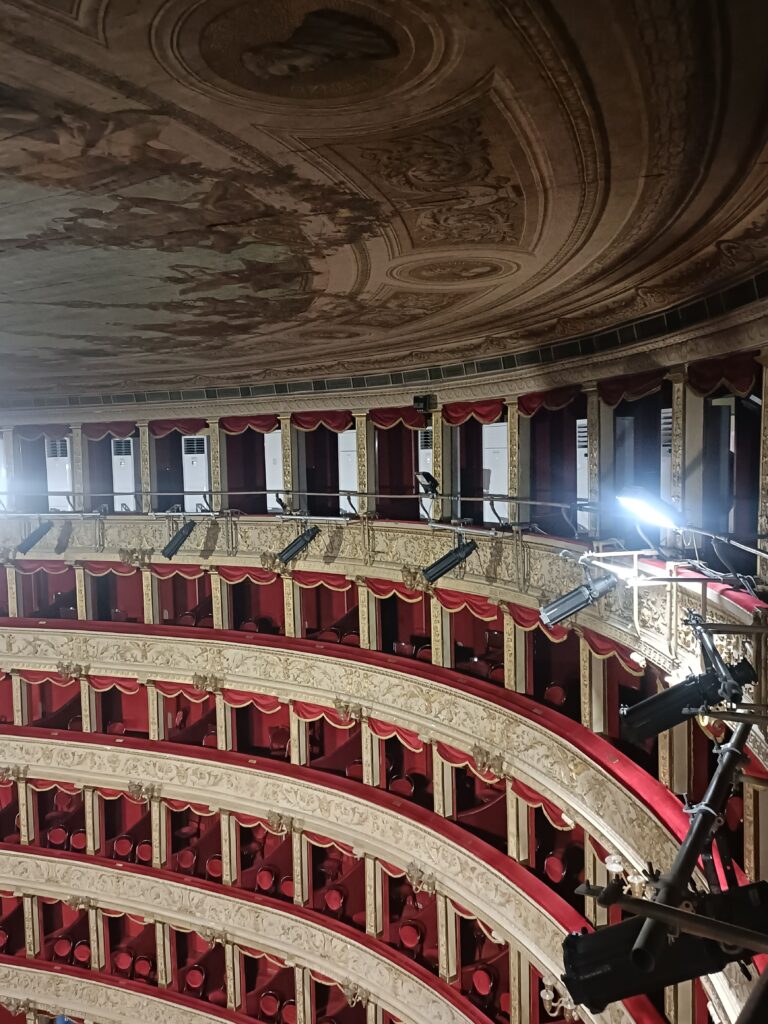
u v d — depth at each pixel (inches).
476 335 490.0
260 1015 722.2
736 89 173.0
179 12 144.3
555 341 467.8
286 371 650.2
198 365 618.2
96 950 793.6
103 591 862.5
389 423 652.7
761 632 233.9
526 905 505.4
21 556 849.5
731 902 191.0
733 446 405.4
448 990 576.1
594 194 238.4
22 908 844.0
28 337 493.4
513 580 535.2
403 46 156.9
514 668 557.9
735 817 346.6
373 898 644.7
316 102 182.2
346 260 318.0
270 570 735.1
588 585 361.4
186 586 833.5
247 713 795.4
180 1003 745.0
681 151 206.1
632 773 418.0
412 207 251.9
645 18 147.1
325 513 739.4
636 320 390.9
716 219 256.1
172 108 184.4
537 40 154.5
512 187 234.5
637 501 326.6
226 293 375.9
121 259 315.9
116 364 609.6
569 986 183.6
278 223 269.6
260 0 139.7
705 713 220.4
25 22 147.4
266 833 778.8
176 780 762.2
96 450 837.8
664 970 179.5
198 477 791.7
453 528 547.8
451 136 198.7
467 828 592.4
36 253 306.7
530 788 520.1
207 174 224.7
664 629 351.3
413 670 631.2
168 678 775.1
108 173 224.7
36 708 884.6
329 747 760.3
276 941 697.0
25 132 197.8
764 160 209.3
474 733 573.6
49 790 866.1
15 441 850.1
